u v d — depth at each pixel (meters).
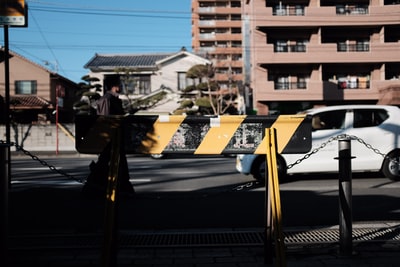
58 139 21.83
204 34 50.31
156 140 2.97
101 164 6.09
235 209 5.51
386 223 4.61
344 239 3.41
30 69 27.11
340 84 26.84
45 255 3.55
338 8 27.25
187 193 6.82
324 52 26.22
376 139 7.77
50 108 26.09
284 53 26.34
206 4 51.62
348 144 3.40
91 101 23.94
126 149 2.96
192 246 3.77
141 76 29.12
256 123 3.02
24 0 6.77
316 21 26.23
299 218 4.96
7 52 6.95
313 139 7.72
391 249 3.58
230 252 3.60
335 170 7.78
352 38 27.19
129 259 3.42
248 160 7.90
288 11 27.25
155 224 4.78
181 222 4.86
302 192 6.68
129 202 5.98
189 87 25.75
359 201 5.88
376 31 26.98
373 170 7.86
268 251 3.20
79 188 7.26
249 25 30.34
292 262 3.25
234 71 42.50
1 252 2.98
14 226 4.65
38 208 5.57
